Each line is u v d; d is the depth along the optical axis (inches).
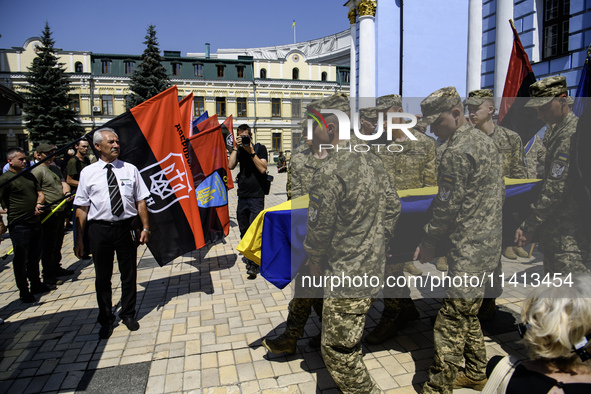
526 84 150.6
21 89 1391.5
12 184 157.8
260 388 101.5
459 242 80.3
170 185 151.6
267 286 175.5
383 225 79.4
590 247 82.3
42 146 194.2
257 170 188.4
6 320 145.6
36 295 172.6
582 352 43.4
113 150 130.4
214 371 109.4
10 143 1406.3
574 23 257.4
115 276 193.6
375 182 77.9
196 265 212.1
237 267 206.4
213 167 200.5
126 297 136.3
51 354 120.3
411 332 128.4
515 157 80.5
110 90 1439.5
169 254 152.6
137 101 1261.1
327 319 81.7
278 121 1561.3
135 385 104.0
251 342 124.8
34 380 107.0
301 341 125.0
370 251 79.2
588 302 43.4
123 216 131.4
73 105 1421.0
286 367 110.6
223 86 1515.7
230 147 254.8
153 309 153.3
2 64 1397.6
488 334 121.6
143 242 140.5
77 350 122.4
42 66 1192.8
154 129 148.2
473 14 323.3
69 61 1424.7
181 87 1486.2
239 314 146.2
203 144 197.2
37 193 165.9
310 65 1605.6
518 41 151.6
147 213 142.1
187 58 1492.4
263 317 143.0
